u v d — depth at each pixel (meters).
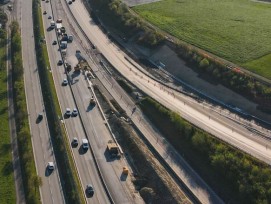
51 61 184.12
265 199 109.50
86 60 186.38
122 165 129.62
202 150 128.00
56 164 127.62
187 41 188.38
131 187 122.00
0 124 144.38
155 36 193.12
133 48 195.62
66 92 162.88
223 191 117.19
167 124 142.50
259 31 193.50
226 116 146.62
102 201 115.88
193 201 115.75
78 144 136.62
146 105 154.38
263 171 115.62
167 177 123.62
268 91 149.00
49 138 138.62
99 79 173.12
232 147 128.50
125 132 141.00
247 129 139.50
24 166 124.75
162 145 136.50
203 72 167.50
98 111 152.88
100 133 142.12
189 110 149.75
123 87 168.00
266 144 131.88
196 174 124.44
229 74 160.50
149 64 183.00
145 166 128.12
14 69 173.75
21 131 137.00
